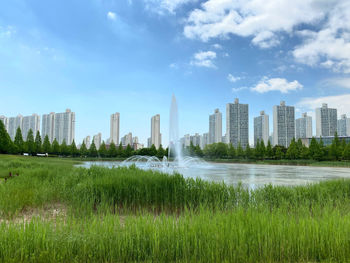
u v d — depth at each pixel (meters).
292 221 4.09
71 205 5.90
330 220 4.02
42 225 3.89
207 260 3.39
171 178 7.64
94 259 3.43
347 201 6.92
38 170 11.66
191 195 7.04
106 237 3.59
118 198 6.75
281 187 7.71
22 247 3.34
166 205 6.88
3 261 3.24
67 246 3.50
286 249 3.58
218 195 7.07
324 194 7.36
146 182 7.36
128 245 3.56
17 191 6.57
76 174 9.52
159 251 3.53
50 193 7.14
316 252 3.62
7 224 4.56
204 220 4.10
